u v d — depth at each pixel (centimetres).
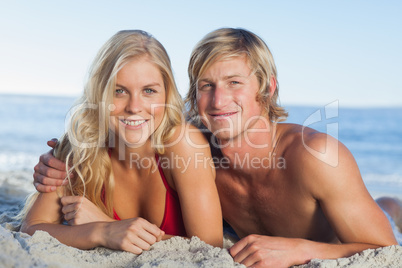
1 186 495
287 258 188
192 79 238
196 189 228
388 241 209
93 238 205
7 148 1397
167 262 175
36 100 3506
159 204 249
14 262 152
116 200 254
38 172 245
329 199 215
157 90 225
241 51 220
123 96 223
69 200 229
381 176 1025
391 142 1758
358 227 211
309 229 238
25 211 262
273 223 247
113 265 189
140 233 200
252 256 188
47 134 1894
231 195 252
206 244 204
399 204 382
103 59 231
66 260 180
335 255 195
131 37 226
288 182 227
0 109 2791
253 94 226
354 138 1895
